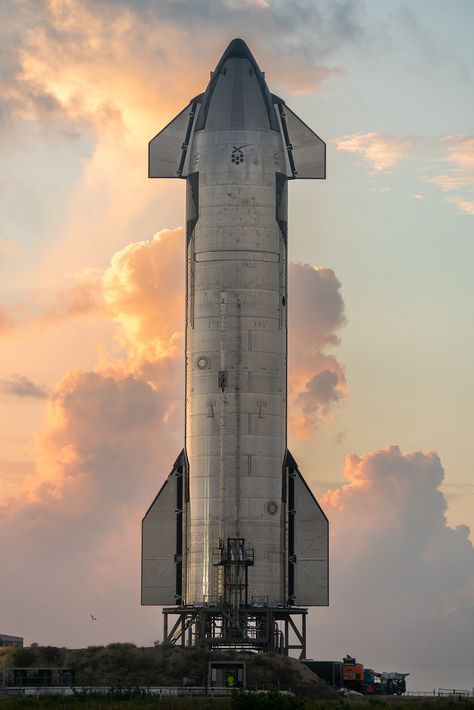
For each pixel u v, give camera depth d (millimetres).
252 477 175500
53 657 163375
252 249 177875
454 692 172500
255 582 175000
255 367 176625
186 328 179750
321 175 184250
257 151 180000
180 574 178375
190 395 177875
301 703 131250
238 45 185125
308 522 179375
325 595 178500
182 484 179000
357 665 172000
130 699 139625
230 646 171875
